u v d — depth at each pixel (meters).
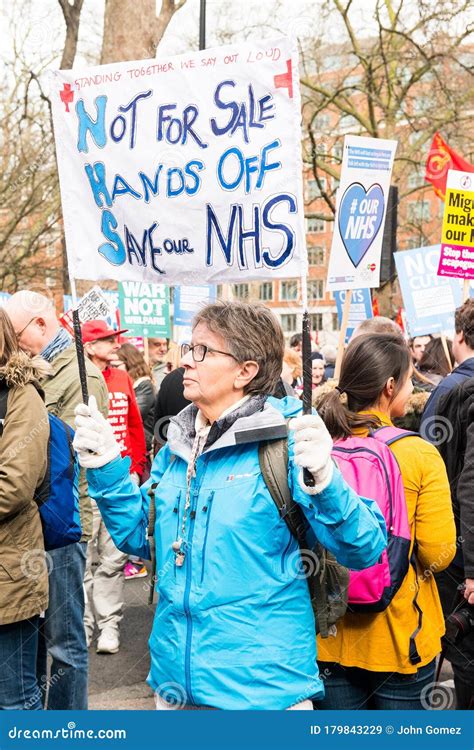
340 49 18.80
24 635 2.80
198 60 2.39
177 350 7.42
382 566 2.43
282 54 2.29
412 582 2.59
